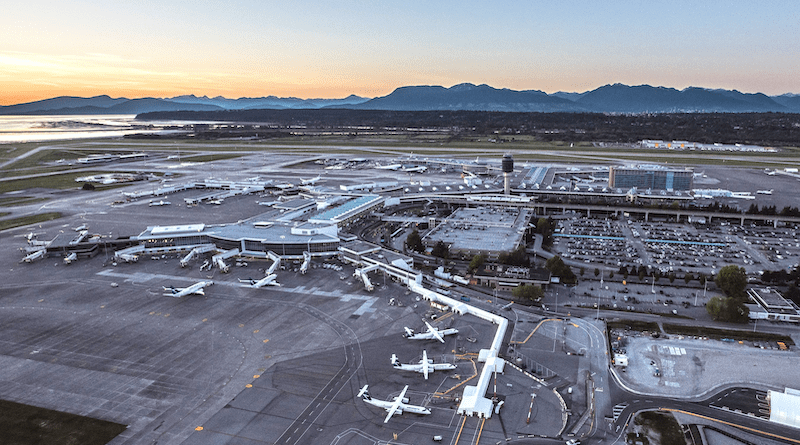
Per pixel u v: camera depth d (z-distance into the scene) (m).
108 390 103.94
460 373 109.50
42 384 106.19
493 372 109.69
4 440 89.06
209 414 96.06
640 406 99.81
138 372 110.19
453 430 91.50
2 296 151.25
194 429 91.88
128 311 140.38
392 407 95.94
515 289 150.62
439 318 135.38
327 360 114.38
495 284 161.12
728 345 123.75
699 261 188.25
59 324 133.00
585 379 108.69
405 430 91.50
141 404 99.31
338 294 151.12
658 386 106.81
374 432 90.94
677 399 102.38
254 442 88.50
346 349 119.00
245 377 107.88
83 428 92.31
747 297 149.88
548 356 117.75
